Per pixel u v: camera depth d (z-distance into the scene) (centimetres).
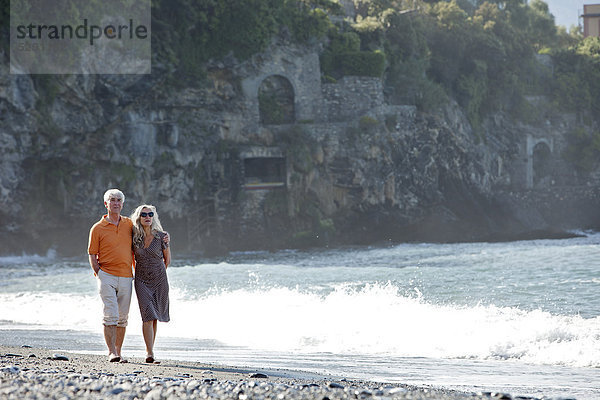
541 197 14238
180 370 1262
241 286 3225
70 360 1373
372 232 10662
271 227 10069
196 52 9744
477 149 13625
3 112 7669
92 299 3039
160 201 9419
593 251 4356
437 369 1499
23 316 2659
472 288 2873
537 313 2188
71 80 8200
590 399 1091
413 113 11588
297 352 1789
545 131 15388
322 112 11038
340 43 11350
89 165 8750
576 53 16462
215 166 9900
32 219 8262
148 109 9262
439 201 11819
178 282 3403
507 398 992
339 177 10488
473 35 14425
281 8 10550
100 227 1404
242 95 10294
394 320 2175
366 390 976
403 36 12431
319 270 3884
